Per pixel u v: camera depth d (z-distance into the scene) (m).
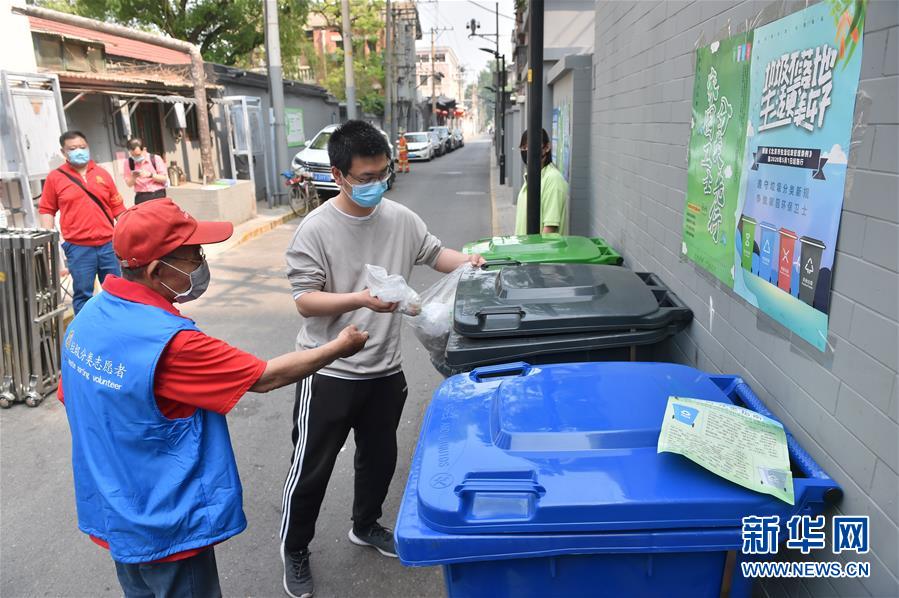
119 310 1.90
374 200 2.62
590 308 3.01
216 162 16.69
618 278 3.39
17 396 5.05
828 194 1.93
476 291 3.29
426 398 5.02
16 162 7.65
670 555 1.79
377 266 2.64
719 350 2.88
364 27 43.12
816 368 2.01
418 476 2.03
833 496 1.84
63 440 4.52
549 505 1.73
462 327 2.93
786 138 2.20
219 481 1.99
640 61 4.59
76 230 6.23
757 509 1.73
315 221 2.69
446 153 44.25
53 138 8.23
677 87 3.61
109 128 12.30
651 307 3.04
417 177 24.80
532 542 1.75
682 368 2.44
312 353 2.09
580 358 2.98
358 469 3.14
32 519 3.61
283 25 22.55
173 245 1.90
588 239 4.71
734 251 2.69
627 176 5.10
